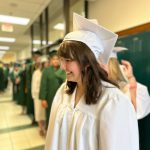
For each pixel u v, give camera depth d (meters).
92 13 3.43
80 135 0.78
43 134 3.47
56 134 0.89
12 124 4.14
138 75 2.15
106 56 0.92
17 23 5.65
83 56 0.76
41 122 3.53
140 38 2.13
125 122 0.73
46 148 0.96
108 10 3.01
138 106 1.55
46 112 3.11
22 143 3.15
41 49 5.06
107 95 0.77
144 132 2.00
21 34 7.42
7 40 9.04
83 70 0.78
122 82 1.38
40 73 3.63
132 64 2.22
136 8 2.46
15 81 6.38
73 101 0.89
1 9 4.38
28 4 4.04
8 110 5.45
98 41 0.86
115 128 0.71
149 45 2.03
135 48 2.19
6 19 5.23
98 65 0.81
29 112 4.47
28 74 4.43
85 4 3.51
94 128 0.77
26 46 11.18
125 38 2.32
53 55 3.07
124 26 2.68
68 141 0.83
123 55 2.33
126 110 0.74
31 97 4.34
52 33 5.36
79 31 0.85
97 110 0.78
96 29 0.85
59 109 0.92
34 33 6.44
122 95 0.77
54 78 2.93
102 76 0.82
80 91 0.88
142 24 2.23
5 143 3.15
